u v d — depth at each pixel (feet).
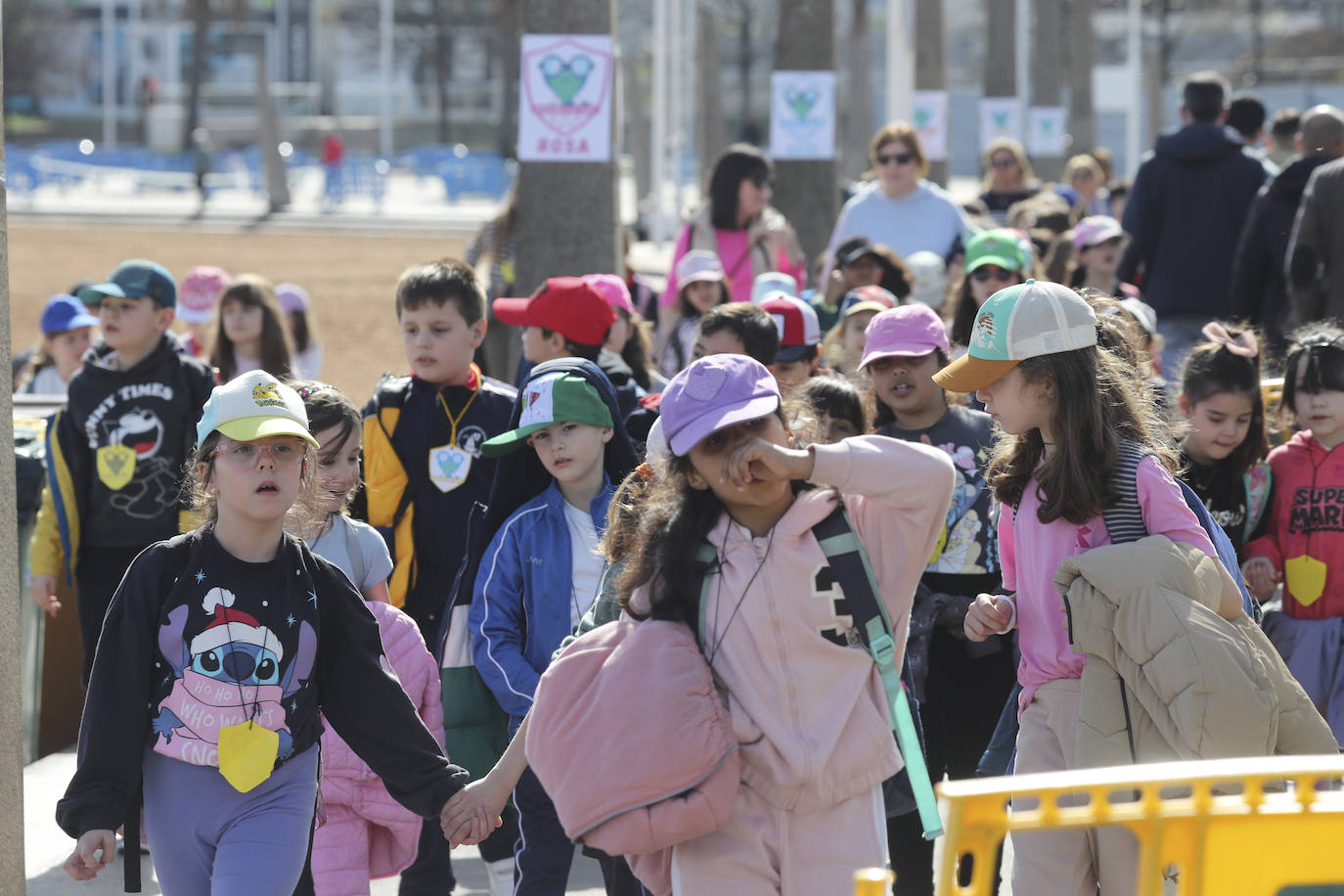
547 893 39.83
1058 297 32.81
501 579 41.34
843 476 28.09
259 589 33.35
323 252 278.05
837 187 133.08
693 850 28.78
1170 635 30.76
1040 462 34.50
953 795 22.45
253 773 32.53
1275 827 23.24
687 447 27.94
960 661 44.57
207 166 394.93
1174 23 632.79
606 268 85.20
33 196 407.03
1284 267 80.64
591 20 83.35
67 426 53.72
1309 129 78.89
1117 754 31.45
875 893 20.58
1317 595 45.03
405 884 43.09
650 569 29.14
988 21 242.58
